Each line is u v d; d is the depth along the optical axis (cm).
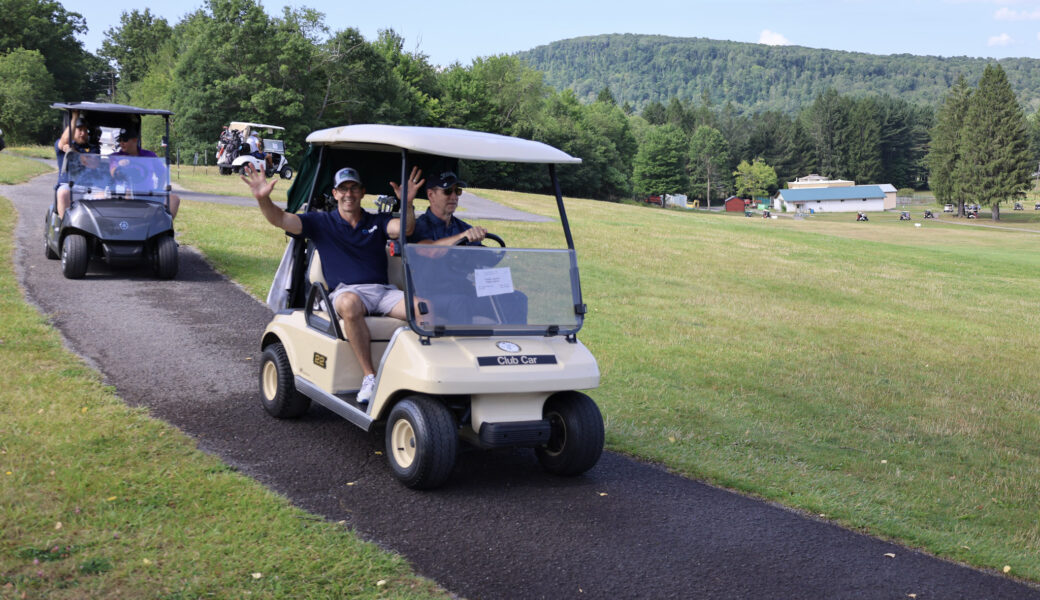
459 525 457
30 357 698
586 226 2884
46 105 7088
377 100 6825
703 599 401
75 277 1062
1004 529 582
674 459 625
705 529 490
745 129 19250
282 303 642
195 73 5831
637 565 430
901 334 1562
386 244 567
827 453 750
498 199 3894
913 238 4750
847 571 452
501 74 9175
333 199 621
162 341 808
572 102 11688
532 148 533
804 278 2202
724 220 4409
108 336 808
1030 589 460
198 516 432
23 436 517
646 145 13325
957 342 1544
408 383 474
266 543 409
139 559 381
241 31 5850
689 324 1392
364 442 577
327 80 6481
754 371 1091
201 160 5659
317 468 521
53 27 8094
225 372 722
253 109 5925
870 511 564
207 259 1301
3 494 430
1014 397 1127
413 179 530
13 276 1038
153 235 1074
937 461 783
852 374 1158
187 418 595
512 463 571
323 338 546
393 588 380
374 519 454
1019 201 14888
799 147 17688
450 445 481
